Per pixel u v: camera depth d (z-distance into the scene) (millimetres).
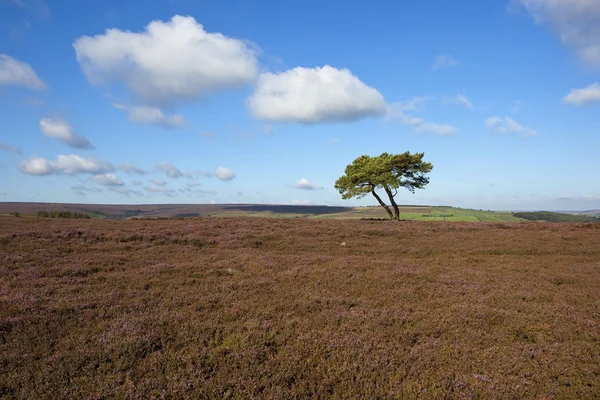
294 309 10945
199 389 6488
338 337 8820
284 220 38031
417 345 8578
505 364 7680
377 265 17547
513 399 6438
